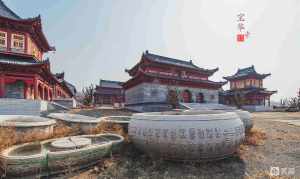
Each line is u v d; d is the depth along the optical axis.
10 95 20.16
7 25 20.52
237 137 6.09
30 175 4.86
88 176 5.20
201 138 5.51
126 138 7.77
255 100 54.44
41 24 22.22
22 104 15.89
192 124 5.66
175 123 5.73
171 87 35.28
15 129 7.58
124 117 11.75
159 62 35.75
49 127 8.74
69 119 9.63
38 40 24.98
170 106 32.41
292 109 47.38
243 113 9.87
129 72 43.19
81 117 10.92
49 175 5.11
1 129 7.36
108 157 6.30
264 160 6.55
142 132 6.20
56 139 7.22
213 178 5.13
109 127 9.40
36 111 16.31
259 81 58.41
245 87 58.00
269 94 57.19
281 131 11.82
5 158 4.75
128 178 5.12
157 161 5.87
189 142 5.50
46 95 27.73
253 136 9.52
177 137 5.57
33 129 7.96
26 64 19.53
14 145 6.52
